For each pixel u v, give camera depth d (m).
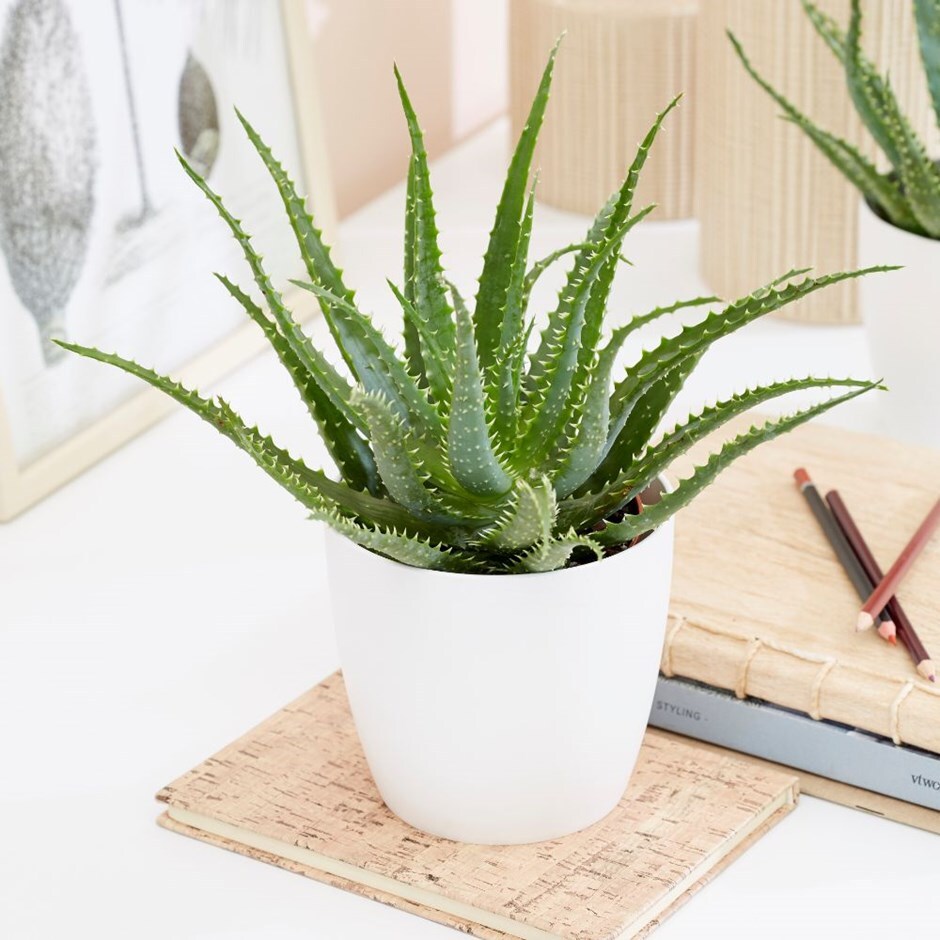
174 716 0.90
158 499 1.12
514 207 0.74
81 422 1.15
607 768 0.76
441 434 0.72
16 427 1.10
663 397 0.75
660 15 1.36
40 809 0.83
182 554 1.05
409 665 0.72
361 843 0.77
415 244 0.75
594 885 0.74
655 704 0.85
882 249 1.06
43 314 1.12
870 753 0.80
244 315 1.30
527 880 0.74
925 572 0.89
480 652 0.70
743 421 1.05
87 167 1.15
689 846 0.76
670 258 1.39
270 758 0.83
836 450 1.01
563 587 0.70
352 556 0.71
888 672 0.81
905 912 0.75
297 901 0.76
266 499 1.11
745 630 0.85
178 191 1.23
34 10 1.11
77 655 0.96
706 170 1.30
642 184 1.42
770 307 0.69
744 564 0.91
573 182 1.44
